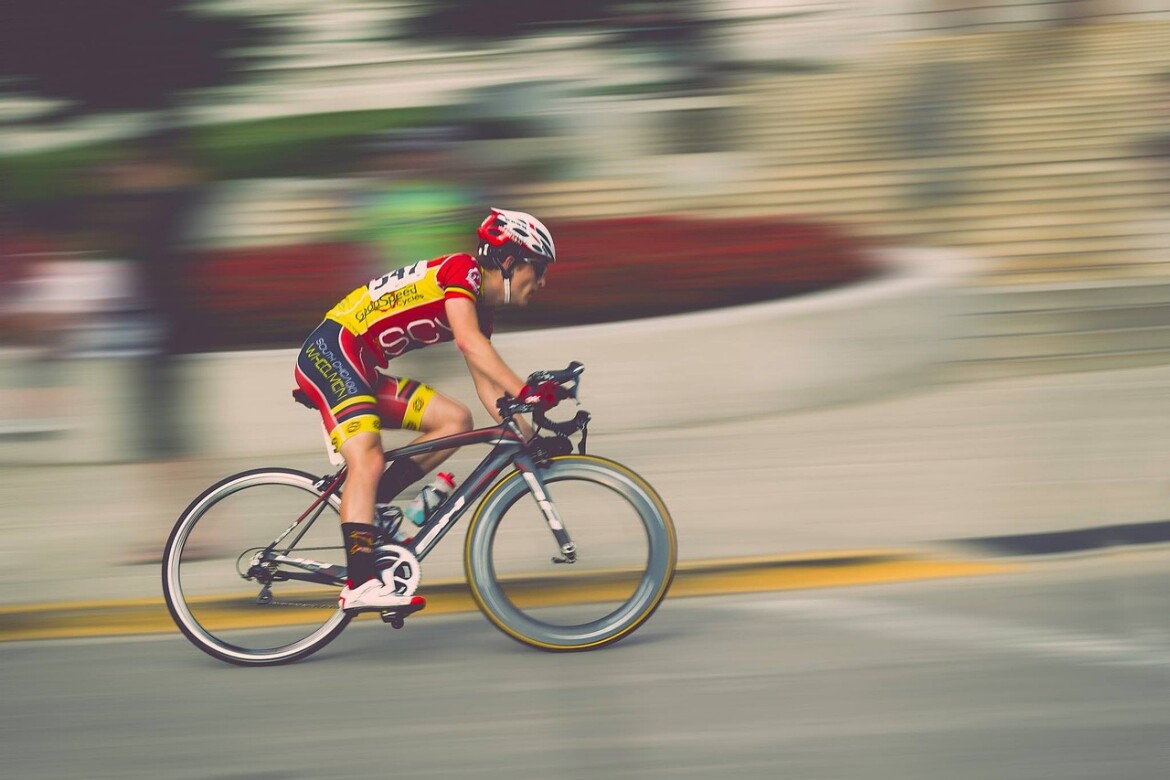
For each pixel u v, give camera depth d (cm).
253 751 724
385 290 873
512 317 1812
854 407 1655
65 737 754
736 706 761
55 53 2692
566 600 891
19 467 1532
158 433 1401
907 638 868
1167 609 902
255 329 1702
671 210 2628
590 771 678
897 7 3516
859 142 2898
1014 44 3594
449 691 812
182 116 2677
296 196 2447
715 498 1277
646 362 1605
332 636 893
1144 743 685
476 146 2786
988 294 2173
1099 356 1827
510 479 895
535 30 3103
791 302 1703
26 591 1080
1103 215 2533
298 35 2923
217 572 906
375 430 873
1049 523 1139
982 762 669
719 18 3312
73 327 1530
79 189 2166
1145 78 3231
